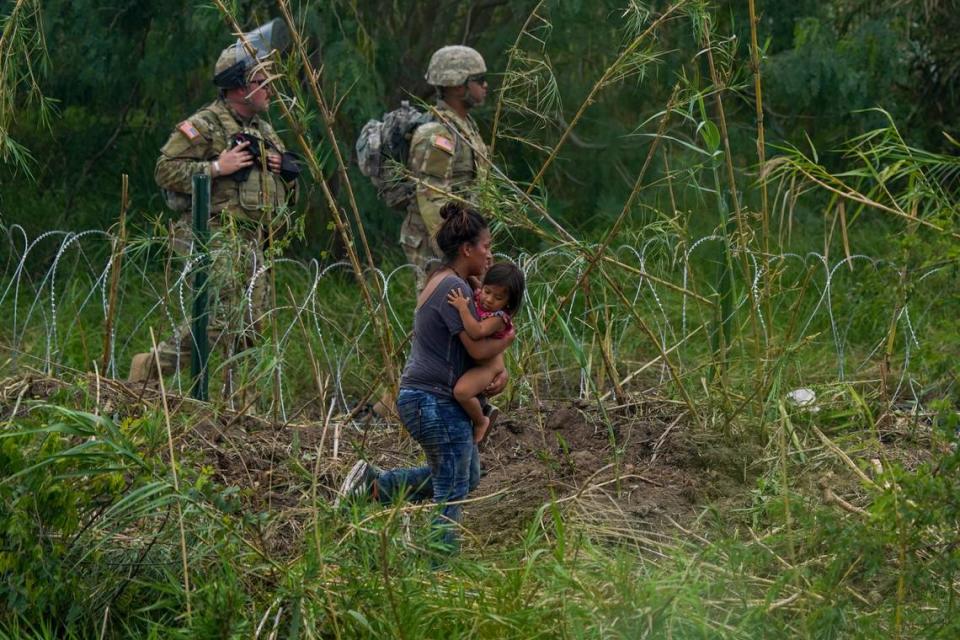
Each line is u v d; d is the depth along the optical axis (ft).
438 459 24.36
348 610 19.94
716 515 25.57
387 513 22.79
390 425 32.89
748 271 30.14
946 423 21.11
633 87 53.47
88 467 21.09
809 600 21.39
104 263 49.42
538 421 31.45
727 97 51.47
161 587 20.67
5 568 19.98
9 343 41.01
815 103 54.80
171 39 48.60
